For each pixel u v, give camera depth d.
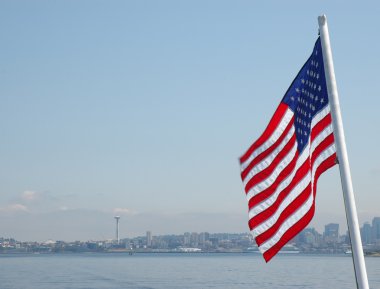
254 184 15.67
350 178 13.96
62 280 160.88
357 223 13.78
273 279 164.62
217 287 132.75
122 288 129.75
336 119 14.13
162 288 129.88
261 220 15.59
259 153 15.73
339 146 14.03
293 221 15.40
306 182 15.27
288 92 15.65
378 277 168.25
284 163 15.58
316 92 14.86
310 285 139.00
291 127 15.63
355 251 13.63
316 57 14.77
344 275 186.88
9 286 137.00
